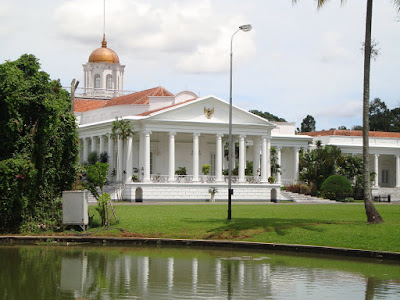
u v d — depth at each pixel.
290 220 32.28
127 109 79.00
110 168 70.69
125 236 28.52
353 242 25.55
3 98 29.08
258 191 69.00
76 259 23.16
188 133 70.00
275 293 17.28
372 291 17.59
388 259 23.12
